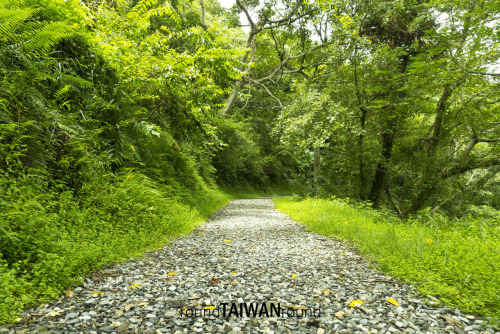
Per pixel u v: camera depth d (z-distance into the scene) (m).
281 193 37.75
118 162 6.68
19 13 4.09
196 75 7.82
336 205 11.10
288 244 6.04
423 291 3.23
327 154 15.92
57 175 5.16
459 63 9.33
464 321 2.67
